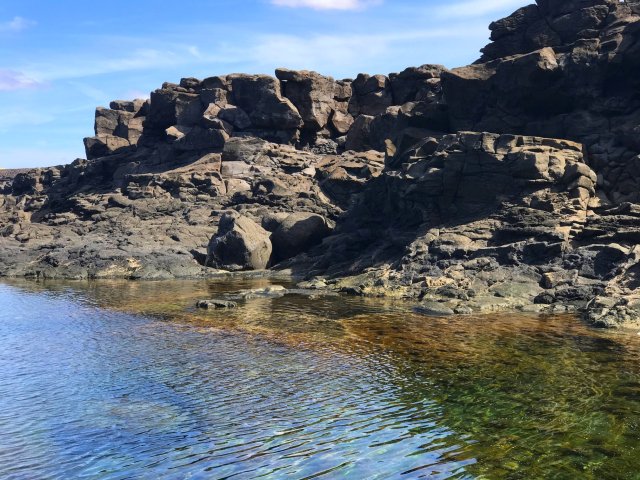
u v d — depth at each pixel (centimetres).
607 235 3972
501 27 6225
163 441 1633
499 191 4712
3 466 1482
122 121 11762
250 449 1573
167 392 2067
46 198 10638
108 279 5881
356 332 3000
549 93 5200
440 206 4994
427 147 5494
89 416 1834
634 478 1360
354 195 6762
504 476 1385
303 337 2908
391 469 1441
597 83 4988
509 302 3644
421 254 4594
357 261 5244
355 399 1966
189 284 5316
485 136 4875
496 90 5497
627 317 3008
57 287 5194
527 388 2022
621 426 1662
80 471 1452
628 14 5494
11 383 2198
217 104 9431
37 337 3028
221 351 2653
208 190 8281
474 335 2864
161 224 7638
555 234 4103
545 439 1589
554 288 3756
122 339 2942
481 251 4312
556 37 5756
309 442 1614
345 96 9675
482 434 1638
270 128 9225
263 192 7838
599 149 4750
